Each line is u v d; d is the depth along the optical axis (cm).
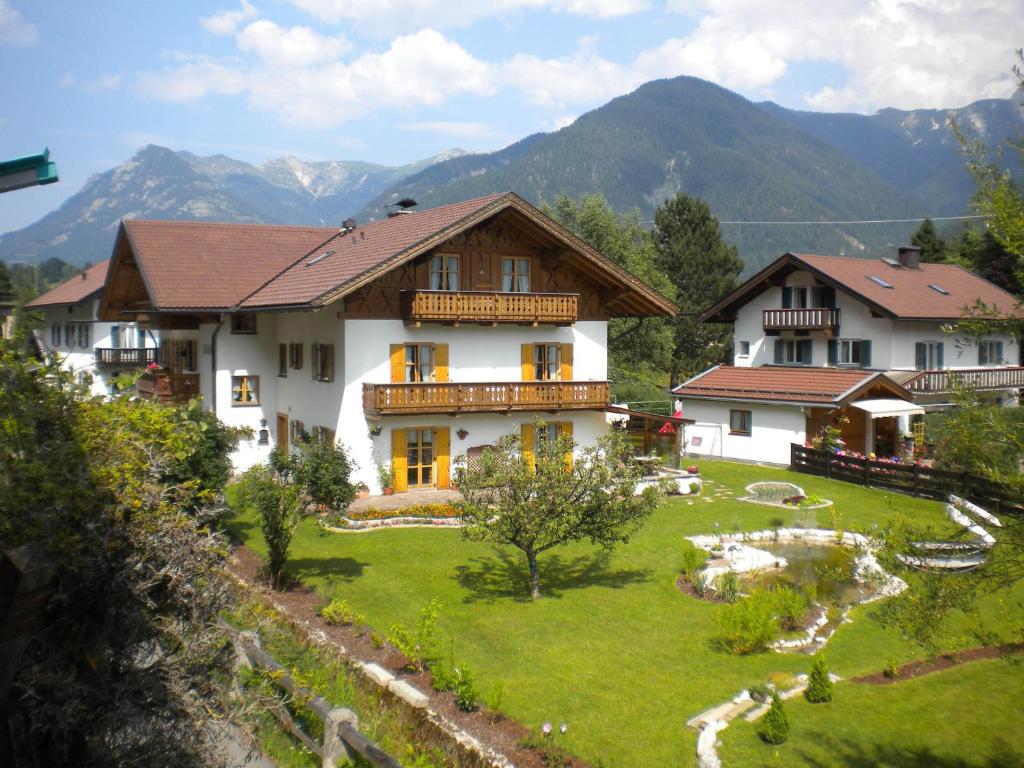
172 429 922
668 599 1814
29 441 767
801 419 3494
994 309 920
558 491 1753
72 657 742
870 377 3406
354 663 1337
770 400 3562
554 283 3133
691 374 6406
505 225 3002
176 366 3494
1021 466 855
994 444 880
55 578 720
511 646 1523
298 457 1938
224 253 3394
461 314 2838
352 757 928
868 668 1440
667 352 5653
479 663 1438
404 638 1409
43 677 688
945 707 1263
